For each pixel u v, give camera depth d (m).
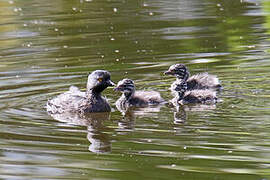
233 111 14.93
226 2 31.45
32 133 13.72
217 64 20.06
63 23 27.75
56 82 18.50
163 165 11.58
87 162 11.86
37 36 25.39
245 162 11.52
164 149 12.38
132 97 16.86
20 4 32.69
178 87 16.86
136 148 12.52
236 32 24.67
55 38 24.89
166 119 14.70
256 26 25.48
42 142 13.05
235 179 10.80
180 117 14.80
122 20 27.95
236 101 15.88
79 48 23.02
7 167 11.70
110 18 28.52
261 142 12.48
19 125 14.37
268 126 13.53
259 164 11.43
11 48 23.34
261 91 16.80
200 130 13.49
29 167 11.64
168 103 16.67
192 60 20.75
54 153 12.39
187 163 11.59
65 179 11.11
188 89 18.25
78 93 16.62
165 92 17.70
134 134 13.47
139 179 10.99
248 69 19.20
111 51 22.39
